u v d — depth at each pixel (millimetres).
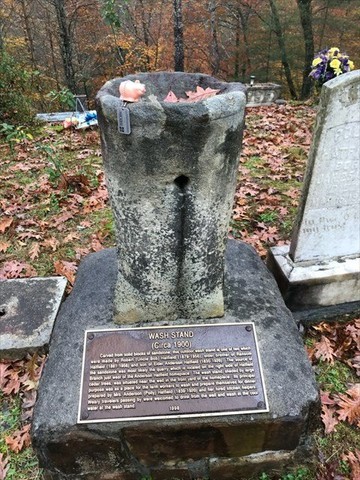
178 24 11789
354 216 3018
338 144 2668
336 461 2322
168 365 2166
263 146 6441
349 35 16125
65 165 5953
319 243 3066
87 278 2793
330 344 2984
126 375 2127
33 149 6590
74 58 18734
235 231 4270
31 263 3875
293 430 2062
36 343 2834
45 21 16469
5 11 16297
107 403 2031
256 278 2764
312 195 2832
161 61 18672
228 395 2066
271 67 18438
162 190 1917
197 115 1683
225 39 20328
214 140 1790
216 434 2045
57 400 2053
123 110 1676
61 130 7566
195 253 2158
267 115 8289
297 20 15594
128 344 2244
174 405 2033
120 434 1996
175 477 2230
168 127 1715
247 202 4840
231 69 19719
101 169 5797
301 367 2201
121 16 18203
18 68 8234
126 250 2172
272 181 5375
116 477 2178
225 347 2242
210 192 1961
